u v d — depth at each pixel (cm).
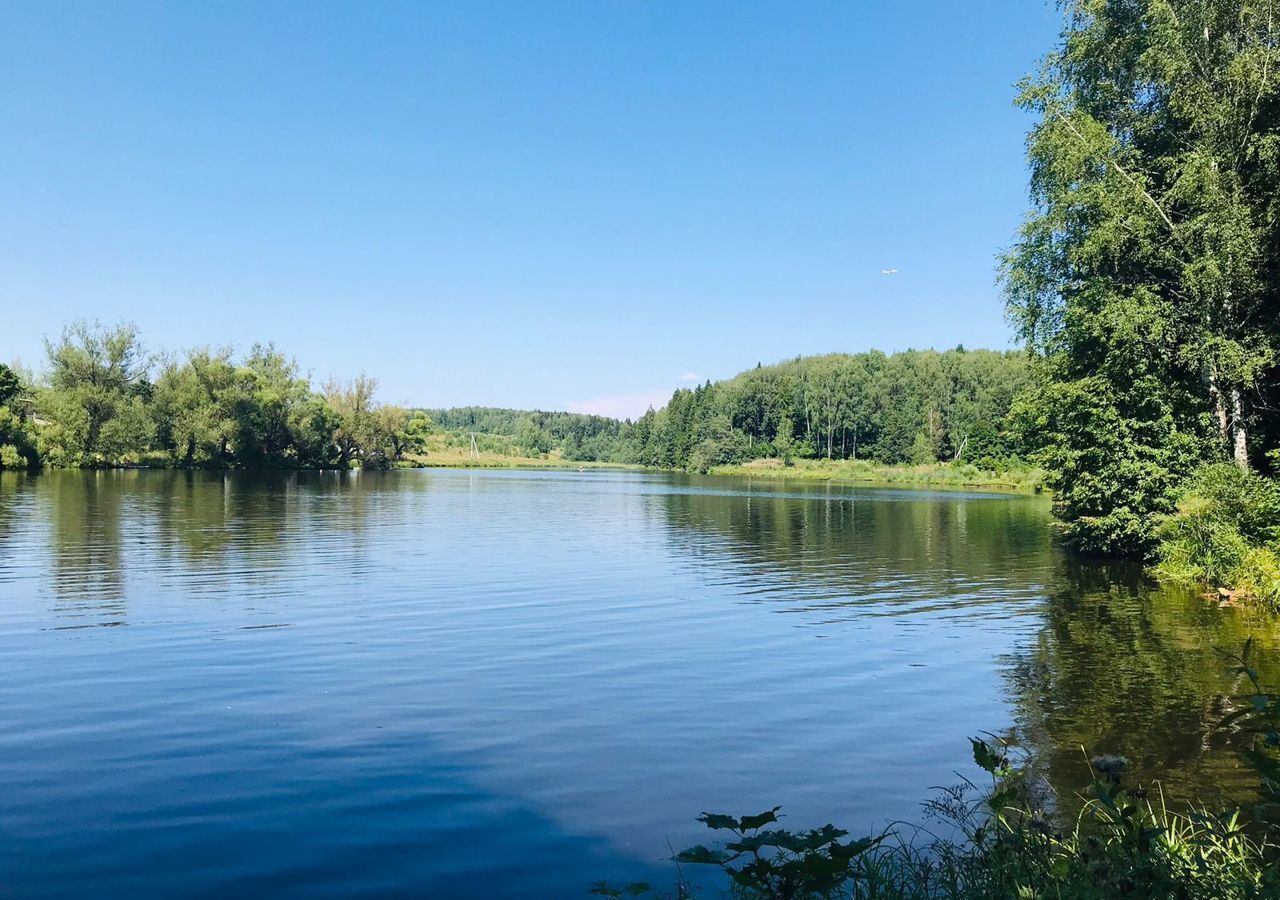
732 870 395
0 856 577
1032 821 500
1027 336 2675
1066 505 2605
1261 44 2188
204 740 816
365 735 836
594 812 661
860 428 13700
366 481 7194
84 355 7225
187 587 1692
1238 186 2181
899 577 2033
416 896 530
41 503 3744
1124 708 951
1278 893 423
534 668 1113
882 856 561
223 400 8019
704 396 15575
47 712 896
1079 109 2447
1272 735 421
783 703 966
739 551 2581
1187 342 2281
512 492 6366
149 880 546
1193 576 1922
